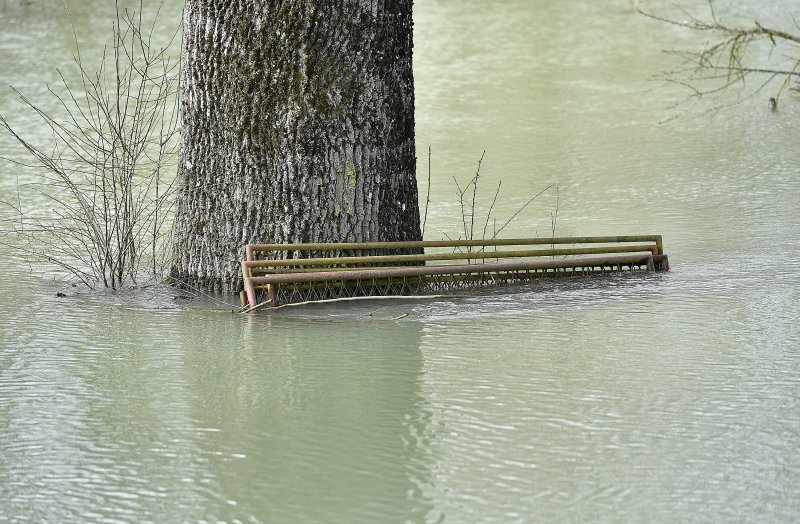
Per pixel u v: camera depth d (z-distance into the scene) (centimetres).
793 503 816
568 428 959
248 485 858
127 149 1547
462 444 930
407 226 1494
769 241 1742
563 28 4094
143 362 1155
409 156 1493
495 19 4238
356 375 1109
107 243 1512
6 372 1120
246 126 1427
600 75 3384
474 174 2333
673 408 1002
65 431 965
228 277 1462
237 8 1409
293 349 1199
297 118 1409
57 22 3916
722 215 1950
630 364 1130
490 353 1177
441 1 4572
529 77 3366
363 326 1291
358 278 1395
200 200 1477
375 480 864
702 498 824
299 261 1379
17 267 1577
